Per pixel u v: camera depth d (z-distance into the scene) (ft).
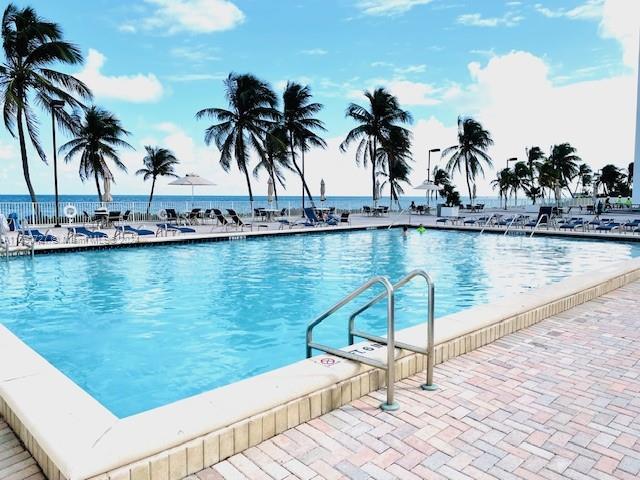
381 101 94.32
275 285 27.22
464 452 7.70
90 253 38.58
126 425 7.24
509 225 62.28
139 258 36.94
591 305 18.26
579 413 9.15
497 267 34.24
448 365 11.85
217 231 55.16
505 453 7.68
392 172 106.63
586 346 13.32
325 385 9.11
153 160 114.73
